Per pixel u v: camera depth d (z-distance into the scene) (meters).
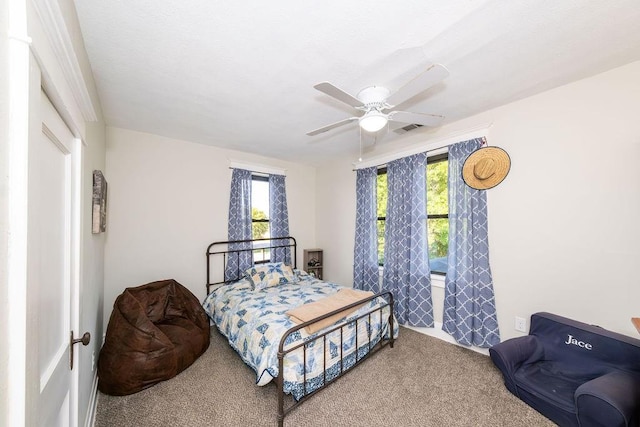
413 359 2.36
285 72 1.74
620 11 1.25
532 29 1.37
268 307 2.39
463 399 1.83
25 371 0.59
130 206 2.80
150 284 2.68
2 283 0.55
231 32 1.36
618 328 1.79
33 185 0.64
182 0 1.15
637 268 1.72
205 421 1.65
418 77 1.35
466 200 2.55
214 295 3.10
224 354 2.49
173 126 2.72
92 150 1.73
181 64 1.65
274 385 2.02
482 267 2.42
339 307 2.19
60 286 1.05
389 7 1.20
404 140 3.17
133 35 1.38
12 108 0.58
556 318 1.97
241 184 3.66
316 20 1.28
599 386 1.39
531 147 2.17
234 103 2.20
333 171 4.29
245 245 3.67
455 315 2.60
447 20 1.29
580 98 1.93
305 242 4.52
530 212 2.18
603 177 1.85
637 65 1.71
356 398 1.85
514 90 2.06
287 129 2.83
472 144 2.52
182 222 3.17
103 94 2.03
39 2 0.65
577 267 1.96
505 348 1.92
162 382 2.04
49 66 0.76
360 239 3.66
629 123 1.74
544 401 1.64
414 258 2.92
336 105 2.24
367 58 1.59
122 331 2.03
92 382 1.77
